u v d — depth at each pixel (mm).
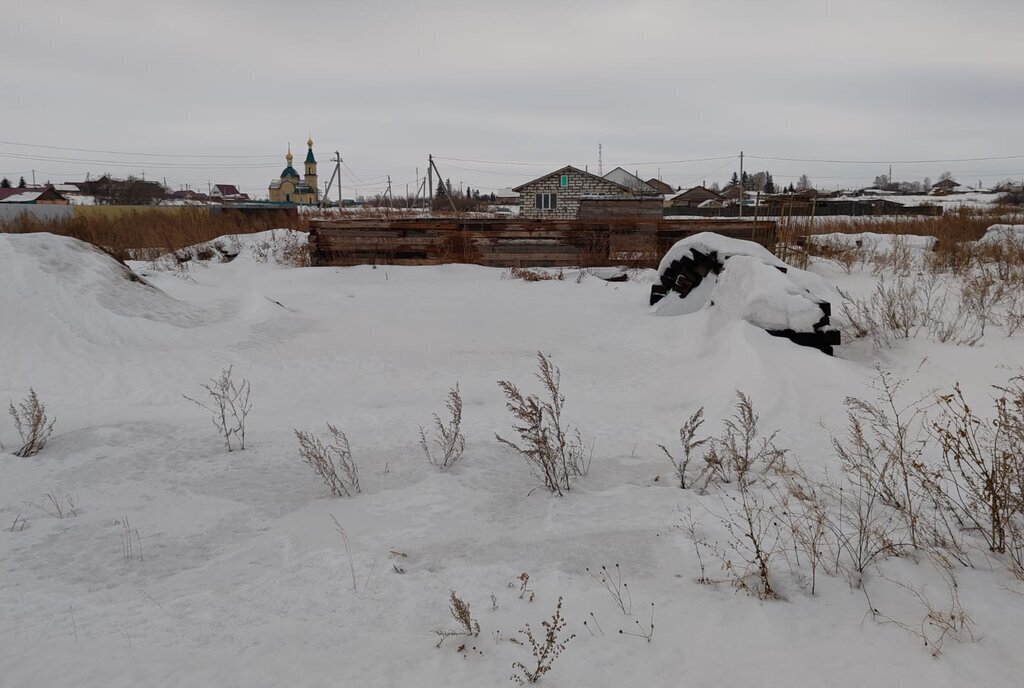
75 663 2807
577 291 14930
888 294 11414
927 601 3064
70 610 3289
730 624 2982
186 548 3994
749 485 4648
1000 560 3418
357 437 5883
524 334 10562
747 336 7785
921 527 3803
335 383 7863
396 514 4383
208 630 3072
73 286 10047
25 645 2971
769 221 18781
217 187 110688
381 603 3289
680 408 6801
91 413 6629
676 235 18953
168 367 8383
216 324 10594
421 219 19156
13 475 5016
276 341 9883
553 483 4824
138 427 6098
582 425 6242
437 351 9453
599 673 2684
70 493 4809
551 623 3055
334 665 2770
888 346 8867
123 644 2961
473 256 19047
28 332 8844
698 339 9195
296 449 5594
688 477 4926
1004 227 20016
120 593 3469
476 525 4199
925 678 2533
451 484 4855
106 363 8414
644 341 9906
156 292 11305
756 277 9266
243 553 3902
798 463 5027
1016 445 4117
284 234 22609
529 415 4945
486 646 2889
